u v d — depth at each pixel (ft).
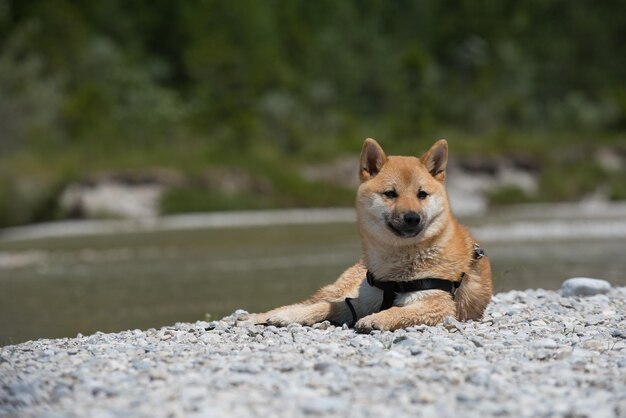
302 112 210.59
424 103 218.18
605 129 210.38
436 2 292.20
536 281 55.77
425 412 19.80
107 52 228.84
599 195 170.91
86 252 91.81
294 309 32.37
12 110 171.42
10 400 20.92
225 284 59.52
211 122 199.11
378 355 25.40
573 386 22.11
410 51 230.07
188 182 150.82
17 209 134.10
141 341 29.63
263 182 157.07
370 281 32.50
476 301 33.35
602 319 33.58
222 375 23.17
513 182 170.50
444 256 31.86
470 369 23.63
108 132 177.37
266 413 19.74
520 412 19.76
